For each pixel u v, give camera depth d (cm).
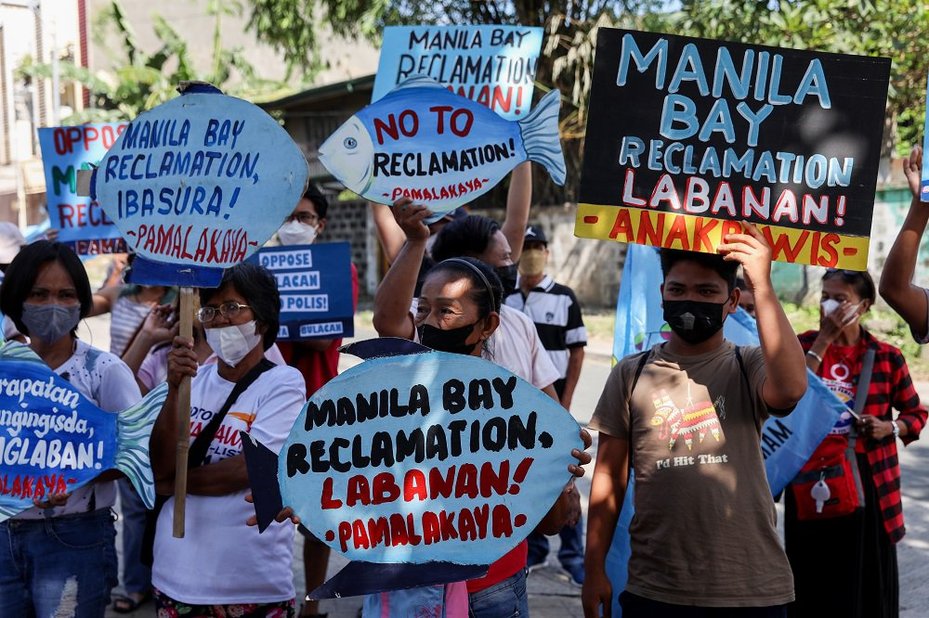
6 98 3056
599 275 1878
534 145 375
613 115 306
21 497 297
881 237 1490
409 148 372
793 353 282
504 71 440
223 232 305
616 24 1748
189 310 299
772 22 1247
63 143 518
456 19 1881
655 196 306
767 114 305
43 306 313
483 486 251
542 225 1931
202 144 307
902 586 538
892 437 413
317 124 2230
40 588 318
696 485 296
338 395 249
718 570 291
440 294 280
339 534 247
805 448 374
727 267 304
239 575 311
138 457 295
